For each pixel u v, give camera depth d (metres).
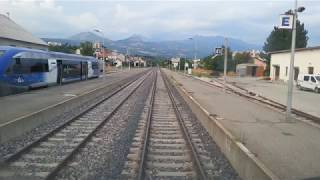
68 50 103.06
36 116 17.97
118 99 32.75
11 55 30.92
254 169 9.63
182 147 14.47
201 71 101.75
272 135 15.05
